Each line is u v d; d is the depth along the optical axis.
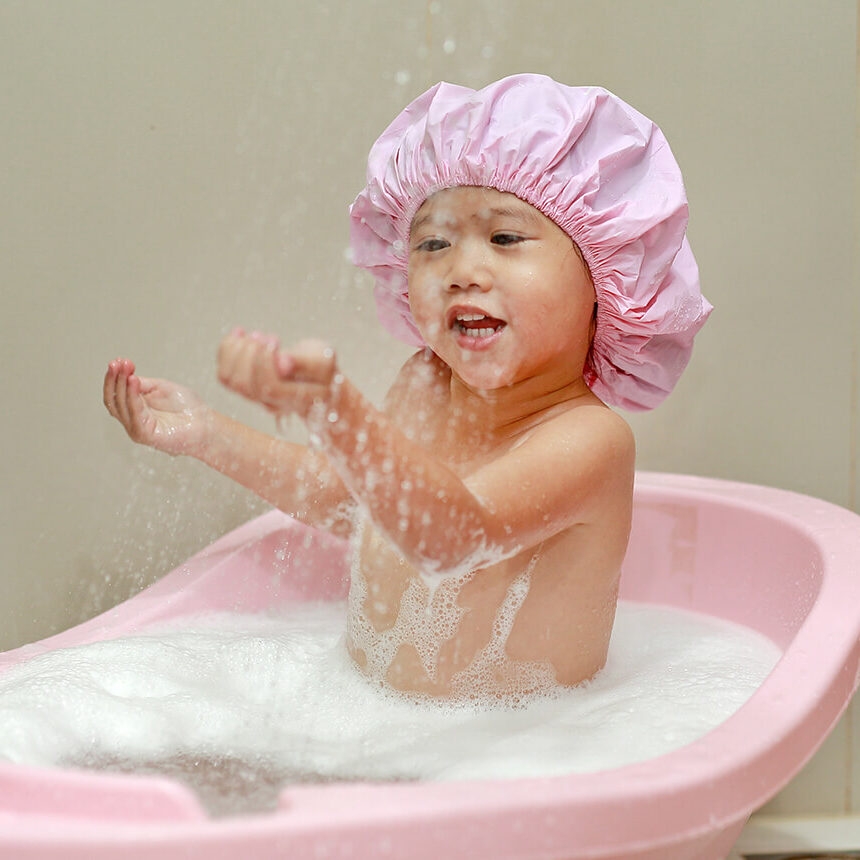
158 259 1.06
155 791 0.49
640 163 0.81
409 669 0.79
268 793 0.61
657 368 0.88
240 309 1.08
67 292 1.05
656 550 1.04
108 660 0.78
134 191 1.05
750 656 0.89
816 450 1.16
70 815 0.49
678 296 0.83
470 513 0.66
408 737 0.72
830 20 1.11
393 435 0.63
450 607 0.78
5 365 1.05
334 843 0.46
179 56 1.05
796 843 1.13
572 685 0.81
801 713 0.59
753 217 1.13
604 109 0.79
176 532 1.08
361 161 1.08
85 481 1.07
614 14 1.09
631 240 0.78
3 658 0.82
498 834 0.48
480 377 0.78
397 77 1.07
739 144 1.12
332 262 1.08
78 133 1.04
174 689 0.76
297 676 0.82
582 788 0.50
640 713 0.74
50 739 0.66
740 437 1.16
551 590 0.79
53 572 1.07
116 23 1.03
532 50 1.08
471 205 0.78
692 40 1.10
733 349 1.15
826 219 1.13
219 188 1.06
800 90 1.11
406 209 0.83
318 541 1.00
